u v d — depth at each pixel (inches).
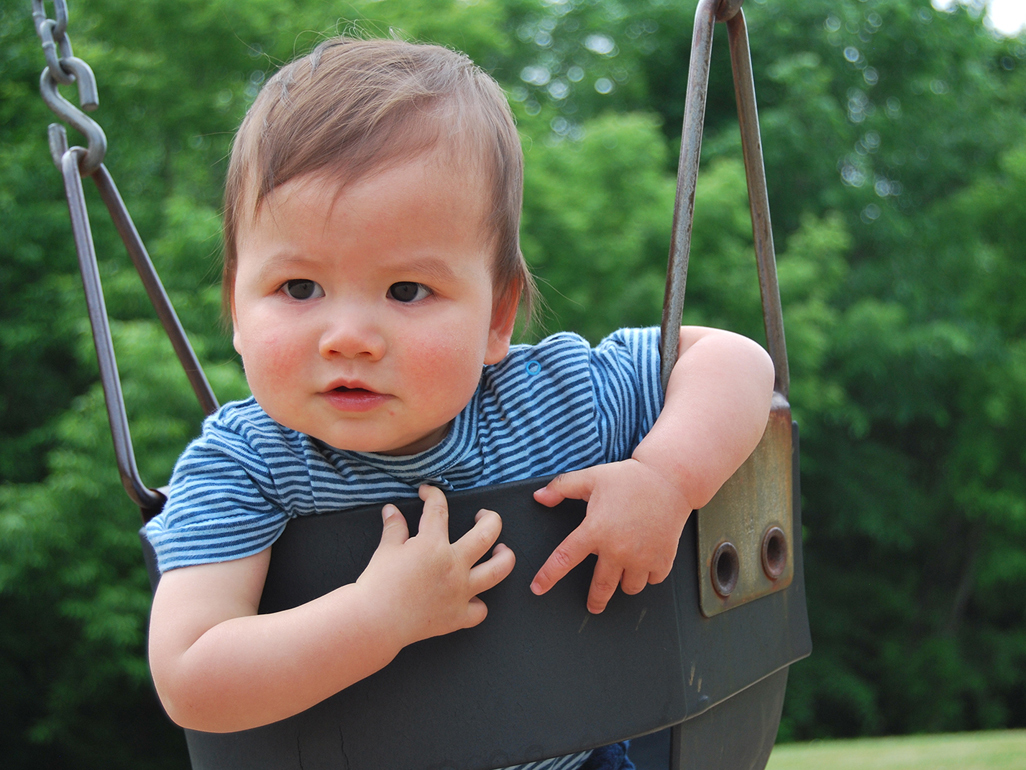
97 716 258.5
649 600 28.2
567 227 209.8
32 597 215.9
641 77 311.4
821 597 331.9
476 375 28.3
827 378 296.2
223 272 31.9
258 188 27.4
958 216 321.7
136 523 200.4
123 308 198.7
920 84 345.7
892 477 321.4
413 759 26.5
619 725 27.4
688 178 31.5
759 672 32.3
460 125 28.3
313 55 30.9
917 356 302.4
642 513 27.8
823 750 146.0
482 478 31.0
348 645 25.4
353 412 26.8
